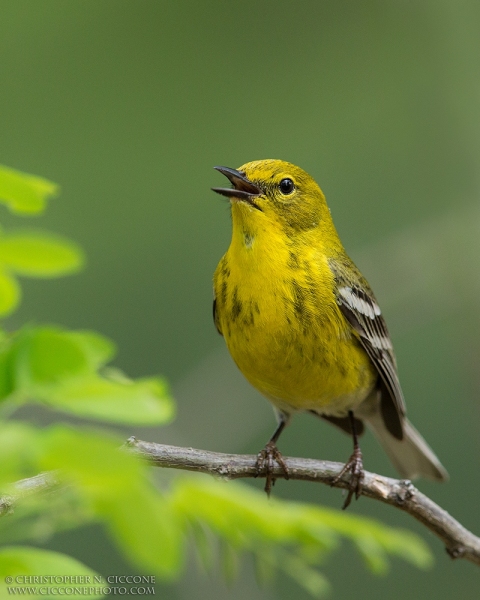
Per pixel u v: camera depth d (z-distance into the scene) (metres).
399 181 15.01
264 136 15.52
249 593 8.80
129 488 2.95
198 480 5.48
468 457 12.99
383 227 14.80
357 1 15.77
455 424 13.20
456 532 7.58
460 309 12.88
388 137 15.28
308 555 5.93
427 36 14.25
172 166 15.06
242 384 12.27
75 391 3.30
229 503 5.37
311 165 15.33
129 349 13.45
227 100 15.55
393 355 9.16
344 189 15.19
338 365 8.29
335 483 7.91
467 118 14.04
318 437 13.19
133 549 2.99
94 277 13.88
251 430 12.17
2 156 14.62
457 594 12.61
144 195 14.86
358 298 8.52
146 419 3.22
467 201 13.79
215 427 11.88
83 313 13.41
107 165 14.92
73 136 14.99
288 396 8.51
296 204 8.37
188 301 13.98
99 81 15.19
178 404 11.95
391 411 9.63
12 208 4.35
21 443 2.79
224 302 8.21
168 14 15.43
